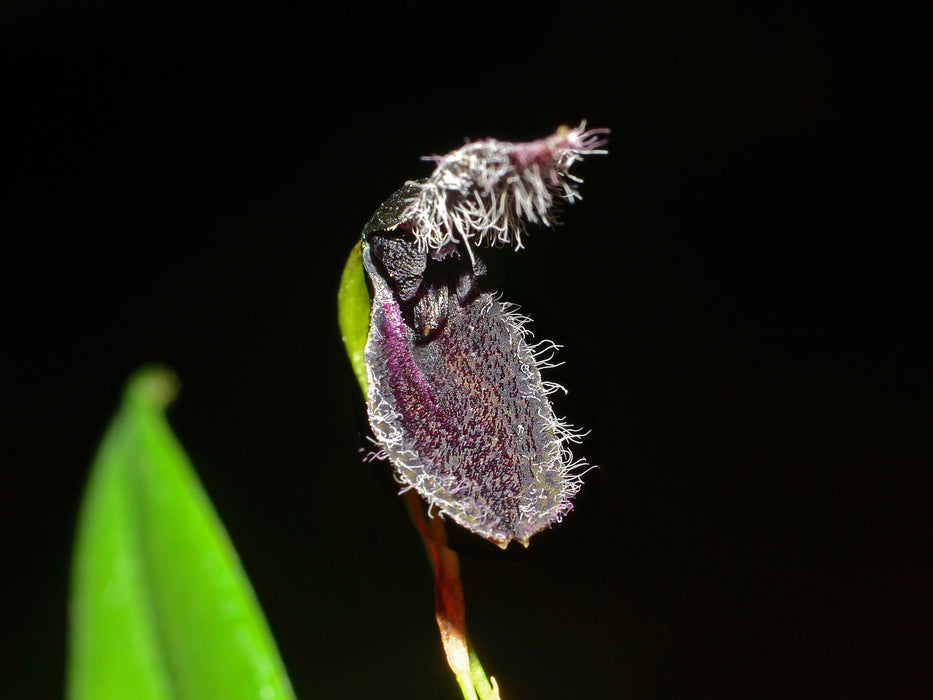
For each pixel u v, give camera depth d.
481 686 0.08
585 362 0.08
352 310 0.08
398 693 0.10
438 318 0.08
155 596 0.07
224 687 0.07
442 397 0.08
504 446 0.08
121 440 0.07
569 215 0.15
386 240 0.08
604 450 0.13
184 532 0.07
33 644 0.10
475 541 0.08
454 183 0.08
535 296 0.14
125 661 0.07
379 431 0.08
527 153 0.07
